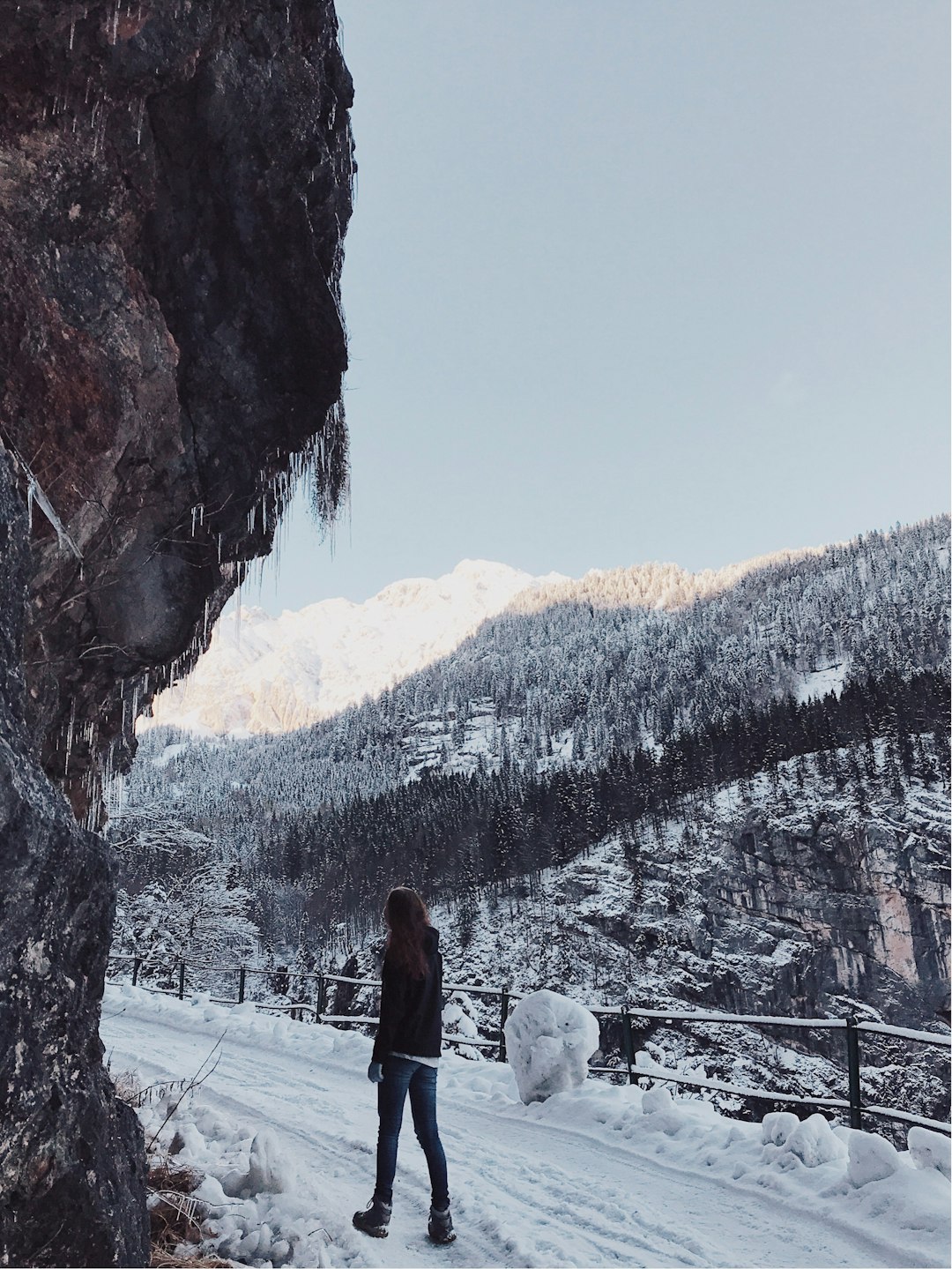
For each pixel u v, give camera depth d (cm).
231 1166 487
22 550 308
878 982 7238
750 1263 394
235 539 559
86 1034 296
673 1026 5862
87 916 298
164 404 459
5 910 254
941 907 7231
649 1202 475
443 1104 732
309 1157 568
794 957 7438
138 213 440
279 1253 379
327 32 514
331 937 7988
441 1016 450
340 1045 1000
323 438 612
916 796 7794
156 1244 372
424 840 9869
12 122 380
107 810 659
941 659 14025
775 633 19012
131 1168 321
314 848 10069
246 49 443
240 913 3519
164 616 505
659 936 7675
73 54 383
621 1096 674
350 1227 416
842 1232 423
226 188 468
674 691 17888
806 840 7919
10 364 376
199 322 486
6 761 262
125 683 571
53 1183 265
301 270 507
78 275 409
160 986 2988
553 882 8681
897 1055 5188
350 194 582
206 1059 962
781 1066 5353
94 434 413
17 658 300
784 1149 515
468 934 8356
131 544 476
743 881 8000
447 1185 430
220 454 511
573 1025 717
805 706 10206
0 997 251
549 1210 465
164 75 414
